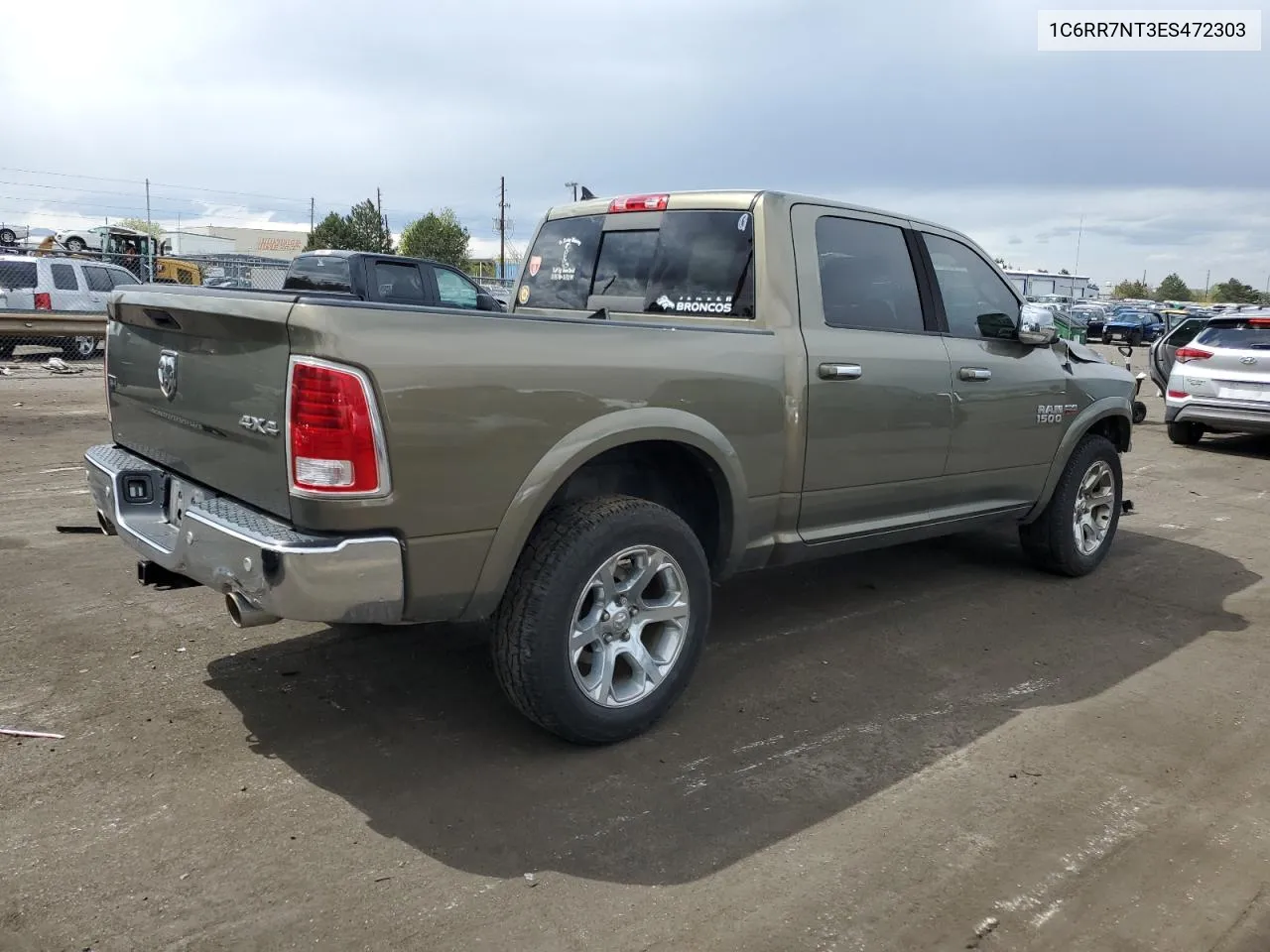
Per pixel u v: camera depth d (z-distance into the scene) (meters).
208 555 2.94
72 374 13.89
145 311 3.40
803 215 4.12
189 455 3.32
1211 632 4.85
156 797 2.99
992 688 4.05
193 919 2.44
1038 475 5.30
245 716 3.56
